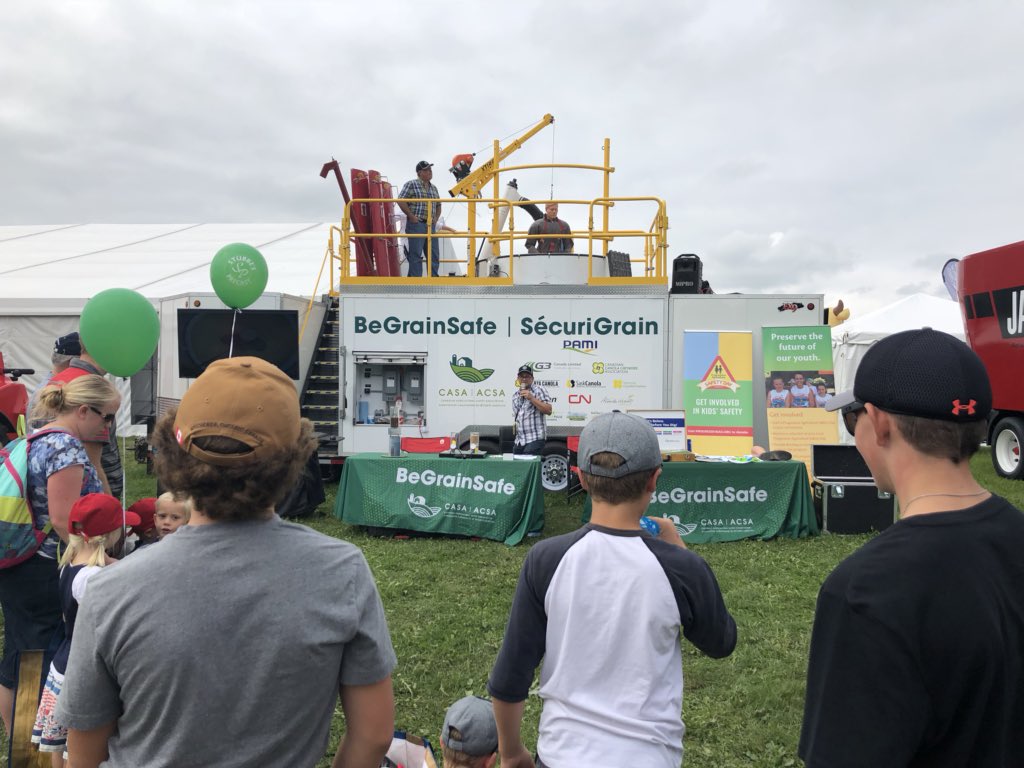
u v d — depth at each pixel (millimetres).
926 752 1085
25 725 2605
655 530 1836
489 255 10781
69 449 2656
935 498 1168
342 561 1363
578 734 1568
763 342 8883
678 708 1637
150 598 1219
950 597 1063
